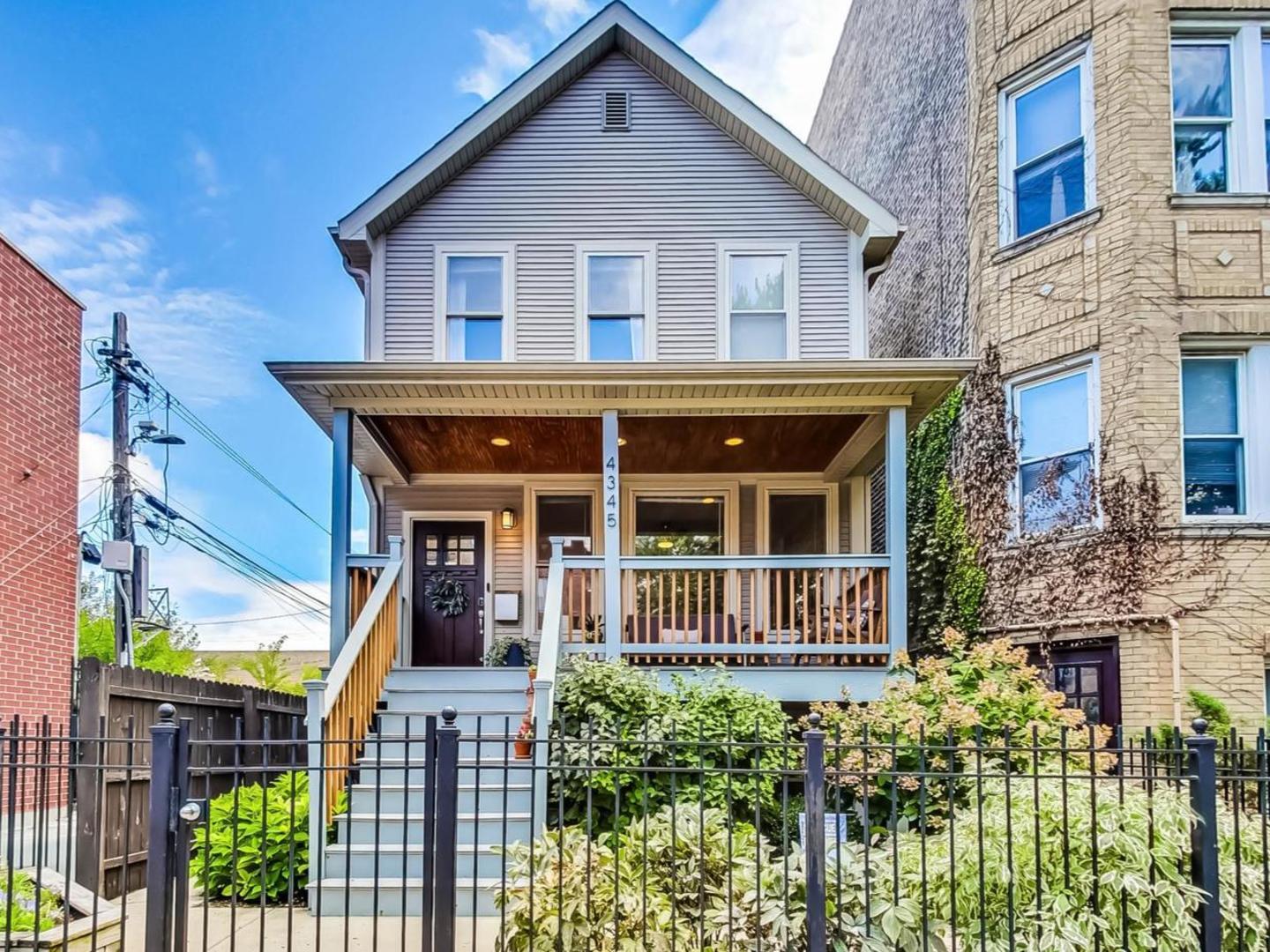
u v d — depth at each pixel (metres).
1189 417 8.20
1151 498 7.95
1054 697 6.49
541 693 6.34
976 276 9.72
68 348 10.84
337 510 8.18
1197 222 8.24
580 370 7.95
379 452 9.69
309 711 6.11
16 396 9.73
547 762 5.79
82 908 5.30
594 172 10.23
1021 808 4.59
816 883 3.93
